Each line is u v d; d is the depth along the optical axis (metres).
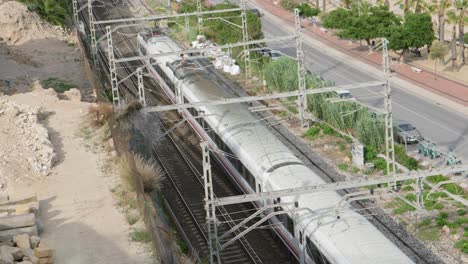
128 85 58.28
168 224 32.69
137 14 84.56
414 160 40.38
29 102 44.47
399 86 57.62
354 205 35.50
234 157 37.44
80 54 59.25
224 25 69.44
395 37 62.59
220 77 58.50
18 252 24.69
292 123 48.47
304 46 73.06
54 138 38.31
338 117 45.59
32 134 37.34
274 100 52.94
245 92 54.66
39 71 54.94
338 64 65.50
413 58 66.44
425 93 55.41
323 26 76.56
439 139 45.22
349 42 73.06
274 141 36.53
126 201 30.08
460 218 33.00
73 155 36.00
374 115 44.53
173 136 47.97
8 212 28.77
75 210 29.72
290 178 31.56
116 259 25.45
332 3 89.62
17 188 32.22
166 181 41.03
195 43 64.19
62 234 27.62
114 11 86.19
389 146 42.38
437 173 28.34
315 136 45.75
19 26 64.06
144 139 41.50
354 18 67.69
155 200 34.69
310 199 29.55
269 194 27.97
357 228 26.78
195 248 33.28
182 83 48.41
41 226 28.02
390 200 35.66
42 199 31.00
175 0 90.06
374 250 25.09
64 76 53.75
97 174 33.47
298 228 29.03
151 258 25.39
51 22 71.25
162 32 63.78
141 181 31.02
